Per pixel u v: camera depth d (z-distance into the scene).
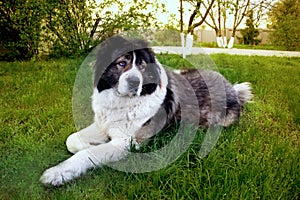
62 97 2.67
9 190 1.35
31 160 1.55
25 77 3.45
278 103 2.77
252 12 10.12
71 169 1.42
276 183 1.38
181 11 4.97
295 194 1.33
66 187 1.36
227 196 1.26
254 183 1.36
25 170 1.48
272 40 9.57
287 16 9.05
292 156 1.64
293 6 9.17
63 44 4.73
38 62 4.50
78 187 1.33
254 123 2.19
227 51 7.95
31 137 1.81
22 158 1.57
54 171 1.41
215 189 1.29
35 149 1.66
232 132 1.96
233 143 1.77
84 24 4.56
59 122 2.08
